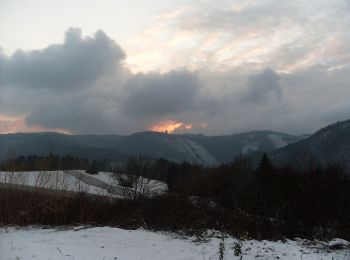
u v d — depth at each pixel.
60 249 10.02
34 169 17.61
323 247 9.99
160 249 10.18
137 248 10.30
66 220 15.09
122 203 16.42
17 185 15.69
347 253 9.26
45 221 15.00
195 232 12.26
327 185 14.27
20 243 10.89
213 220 13.33
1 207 14.86
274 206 14.52
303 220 13.89
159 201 15.65
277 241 10.98
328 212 13.84
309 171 15.34
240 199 16.33
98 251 9.82
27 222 14.82
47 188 16.19
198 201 15.91
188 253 9.66
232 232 12.01
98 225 14.58
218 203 16.72
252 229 12.38
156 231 12.98
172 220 13.55
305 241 10.99
